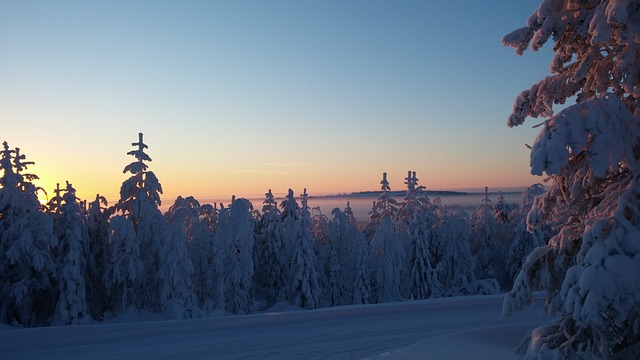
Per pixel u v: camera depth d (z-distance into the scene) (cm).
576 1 730
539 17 734
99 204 3222
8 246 2673
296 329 1525
